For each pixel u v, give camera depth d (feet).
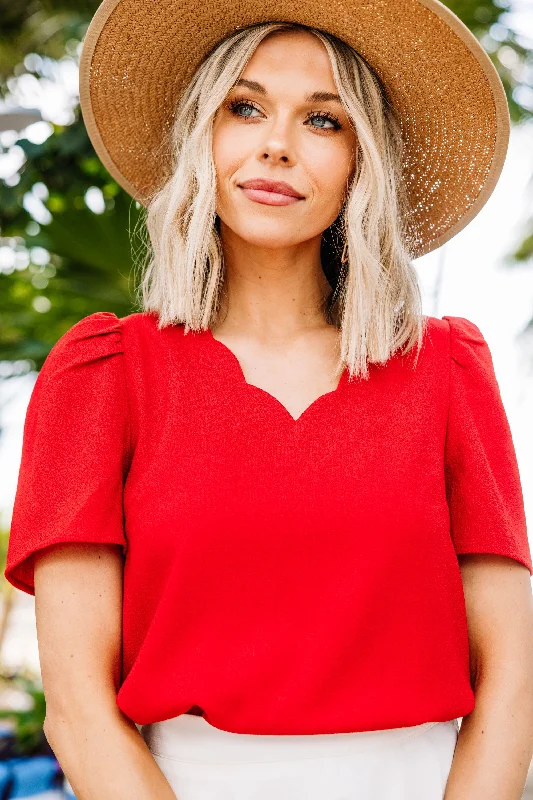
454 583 4.45
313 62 4.86
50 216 10.57
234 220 4.82
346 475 4.37
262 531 4.25
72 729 4.18
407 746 4.31
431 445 4.61
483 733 4.33
